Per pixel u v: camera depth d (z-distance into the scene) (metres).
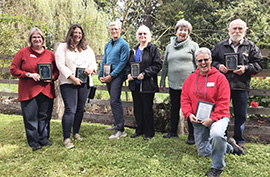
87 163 2.85
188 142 3.38
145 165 2.77
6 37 6.57
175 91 3.39
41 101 3.26
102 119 4.66
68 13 7.12
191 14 14.09
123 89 4.46
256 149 3.19
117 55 3.53
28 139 3.26
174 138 3.61
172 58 3.30
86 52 3.48
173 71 3.30
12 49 6.66
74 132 3.65
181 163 2.81
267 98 4.53
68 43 3.22
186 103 2.86
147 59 3.35
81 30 3.33
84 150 3.20
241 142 3.21
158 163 2.81
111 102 3.58
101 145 3.36
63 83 3.26
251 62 2.98
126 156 2.99
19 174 2.65
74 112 3.34
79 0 7.27
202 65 2.63
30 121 3.18
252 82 4.76
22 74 3.02
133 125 4.60
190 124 3.39
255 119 4.64
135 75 3.36
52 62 3.29
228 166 2.72
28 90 3.10
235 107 3.12
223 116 2.51
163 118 4.00
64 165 2.82
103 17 7.25
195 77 2.80
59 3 6.98
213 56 3.23
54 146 3.34
